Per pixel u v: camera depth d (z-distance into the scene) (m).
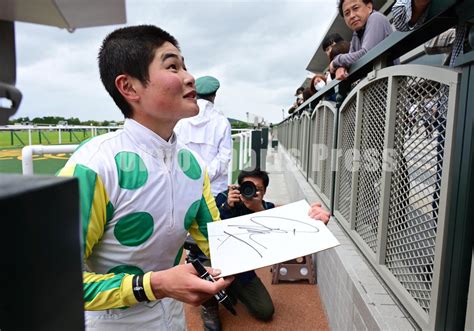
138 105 0.94
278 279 2.69
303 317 2.25
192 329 2.17
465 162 0.95
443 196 1.06
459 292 0.97
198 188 1.13
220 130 2.51
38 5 0.38
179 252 1.14
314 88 4.12
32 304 0.29
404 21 1.14
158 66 0.88
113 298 0.84
